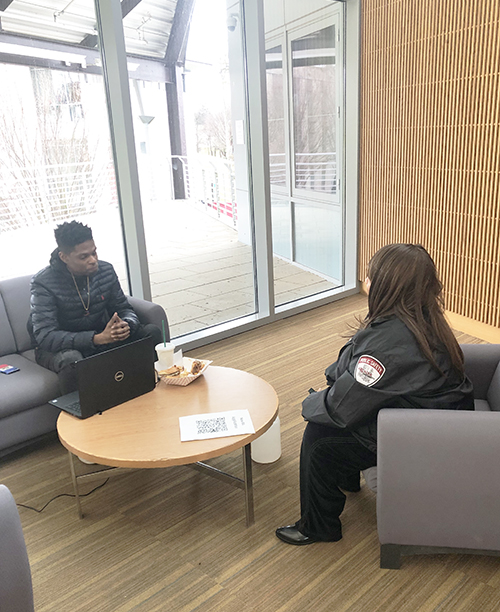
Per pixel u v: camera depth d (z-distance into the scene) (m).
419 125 4.55
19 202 3.69
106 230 4.11
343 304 5.48
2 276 3.71
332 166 5.43
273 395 2.51
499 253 4.07
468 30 3.96
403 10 4.49
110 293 3.38
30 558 2.25
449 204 4.41
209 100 4.39
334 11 5.01
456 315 4.57
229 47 4.41
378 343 1.92
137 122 4.01
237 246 4.89
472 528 1.95
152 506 2.55
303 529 2.22
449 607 1.90
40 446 3.16
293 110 4.94
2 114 3.51
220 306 4.89
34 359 3.31
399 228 4.98
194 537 2.33
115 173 4.05
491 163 3.98
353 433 2.05
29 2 3.44
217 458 2.93
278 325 5.00
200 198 4.51
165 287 4.45
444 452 1.87
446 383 1.99
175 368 2.70
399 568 2.09
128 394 2.50
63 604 2.00
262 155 4.64
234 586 2.04
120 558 2.22
